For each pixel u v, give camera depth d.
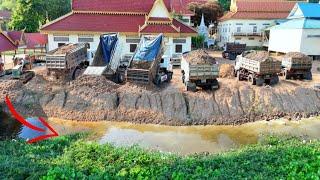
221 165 13.52
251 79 28.03
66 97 25.47
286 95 25.78
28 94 25.75
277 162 13.46
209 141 20.42
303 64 29.91
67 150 15.76
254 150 15.72
